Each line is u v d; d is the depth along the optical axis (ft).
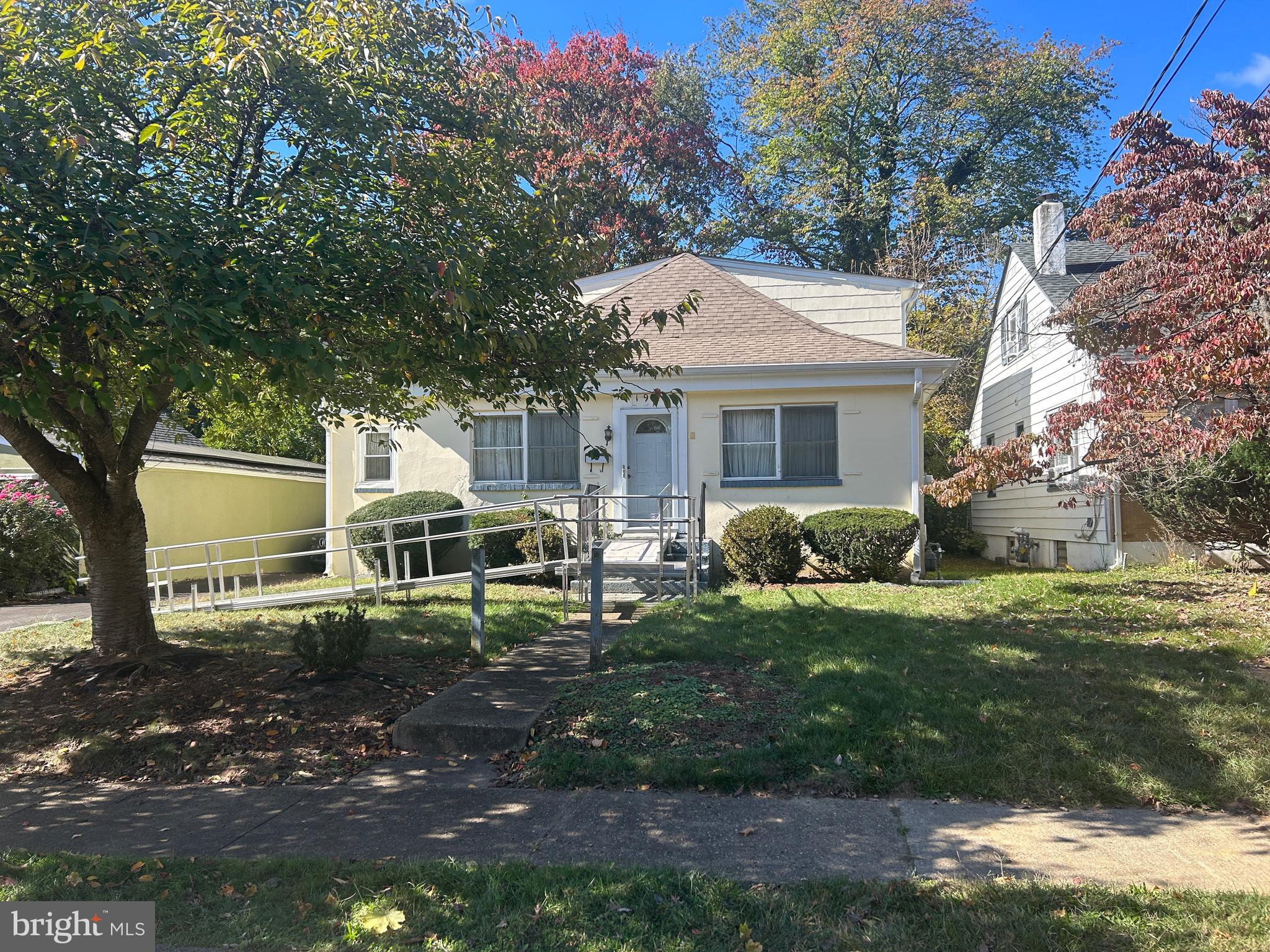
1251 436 24.67
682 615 30.14
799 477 44.14
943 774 15.90
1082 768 15.94
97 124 18.03
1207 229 27.22
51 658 26.99
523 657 25.82
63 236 16.08
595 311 23.58
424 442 47.24
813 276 52.49
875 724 17.90
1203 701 18.48
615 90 93.76
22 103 16.44
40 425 24.80
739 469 44.70
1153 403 27.50
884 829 14.23
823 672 21.43
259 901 12.01
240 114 20.47
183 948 10.79
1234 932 10.51
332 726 20.16
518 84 25.29
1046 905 11.30
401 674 23.81
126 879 12.94
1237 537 35.35
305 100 19.77
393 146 20.84
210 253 16.85
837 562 40.22
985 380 68.33
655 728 18.47
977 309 84.33
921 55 96.22
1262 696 18.66
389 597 38.06
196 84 19.57
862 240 99.19
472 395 26.17
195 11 18.51
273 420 31.91
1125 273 30.68
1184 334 25.36
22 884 12.70
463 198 21.93
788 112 97.91
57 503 43.01
